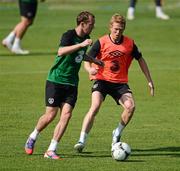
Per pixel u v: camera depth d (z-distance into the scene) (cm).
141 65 3100
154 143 3225
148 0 11350
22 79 5044
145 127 3566
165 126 3594
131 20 8519
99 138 3319
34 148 3100
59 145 3169
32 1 6247
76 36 2852
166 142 3244
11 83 4884
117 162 2858
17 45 6338
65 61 2855
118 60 3055
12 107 4075
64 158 2914
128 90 3045
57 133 2892
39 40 7175
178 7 10169
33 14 6297
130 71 5450
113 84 3048
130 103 3006
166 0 11175
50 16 8900
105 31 7575
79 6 10112
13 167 2766
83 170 2722
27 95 4462
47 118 2908
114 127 3566
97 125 3606
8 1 10769
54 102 2884
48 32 7588
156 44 7038
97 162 2855
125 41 3078
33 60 5966
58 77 2867
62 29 7769
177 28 7894
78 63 2884
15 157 2925
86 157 2942
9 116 3822
